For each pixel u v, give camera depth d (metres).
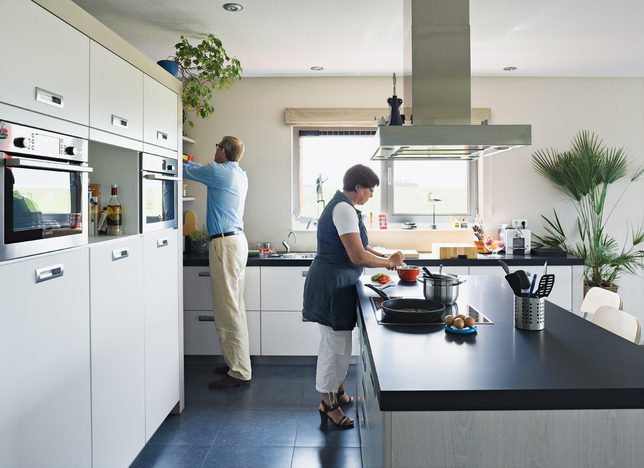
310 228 4.65
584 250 4.29
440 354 1.53
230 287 3.46
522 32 3.26
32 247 1.56
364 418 2.18
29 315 1.55
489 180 4.50
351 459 2.47
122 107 2.22
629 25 3.14
